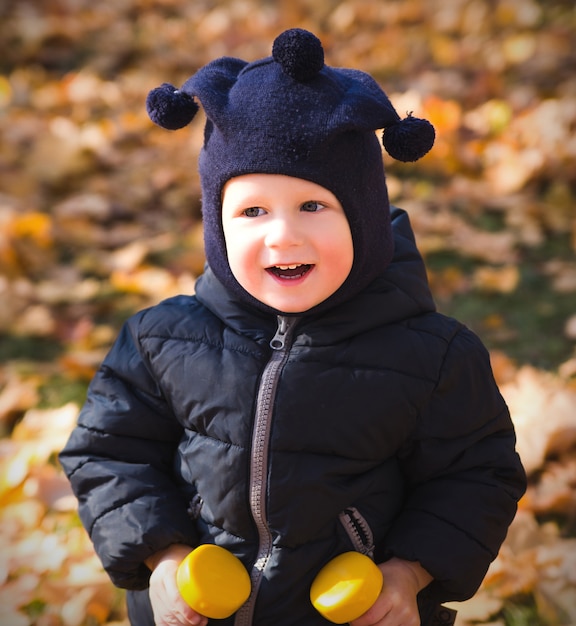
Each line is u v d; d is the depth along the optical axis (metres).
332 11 6.68
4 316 3.41
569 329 3.15
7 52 5.97
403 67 5.62
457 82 5.29
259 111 1.51
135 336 1.76
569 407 2.65
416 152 1.57
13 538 2.39
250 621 1.62
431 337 1.66
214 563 1.58
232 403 1.62
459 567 1.61
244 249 1.55
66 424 2.75
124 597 2.21
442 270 3.64
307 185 1.51
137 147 4.86
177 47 6.27
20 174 4.42
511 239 3.79
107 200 4.28
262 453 1.60
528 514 2.35
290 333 1.66
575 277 3.51
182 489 1.74
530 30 5.88
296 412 1.60
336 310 1.65
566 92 5.00
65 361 3.03
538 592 2.13
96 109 5.35
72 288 3.57
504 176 4.25
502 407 1.70
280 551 1.61
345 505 1.62
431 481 1.66
